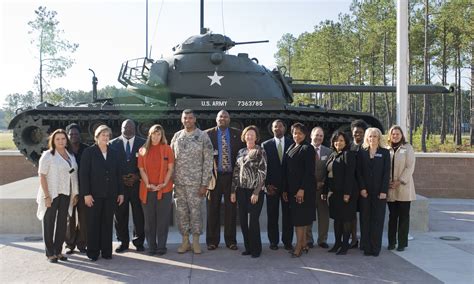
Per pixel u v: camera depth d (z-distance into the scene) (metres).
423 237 9.94
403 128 10.31
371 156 8.41
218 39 14.39
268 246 9.02
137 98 14.63
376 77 46.19
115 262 7.85
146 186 8.23
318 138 9.12
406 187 8.60
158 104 13.63
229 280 6.86
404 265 7.70
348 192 8.31
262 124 13.61
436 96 75.50
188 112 8.42
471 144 40.72
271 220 8.73
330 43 48.91
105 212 8.06
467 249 8.84
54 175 7.86
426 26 34.38
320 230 9.03
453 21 36.03
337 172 8.41
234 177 8.41
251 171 8.14
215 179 8.67
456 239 9.73
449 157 16.02
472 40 36.03
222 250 8.68
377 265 7.70
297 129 8.39
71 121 13.25
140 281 6.81
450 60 40.25
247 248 8.38
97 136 8.14
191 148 8.34
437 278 6.98
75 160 8.46
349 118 13.28
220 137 8.80
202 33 15.41
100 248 8.10
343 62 48.47
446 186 16.09
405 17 10.28
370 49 44.75
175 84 13.73
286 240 8.71
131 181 8.50
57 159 7.95
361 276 7.08
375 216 8.34
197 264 7.71
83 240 8.59
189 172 8.34
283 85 15.66
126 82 14.38
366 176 8.40
